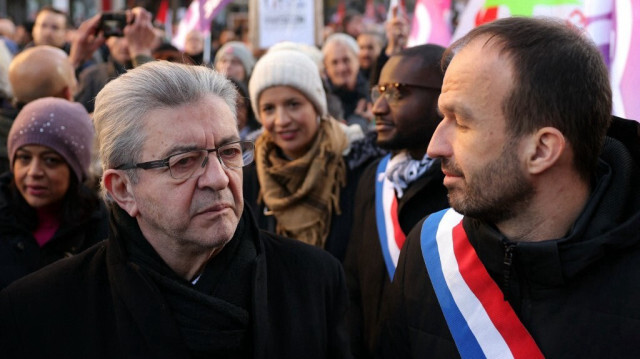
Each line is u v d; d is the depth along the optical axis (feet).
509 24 4.39
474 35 4.50
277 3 17.26
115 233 5.00
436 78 7.51
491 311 4.71
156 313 4.66
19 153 7.41
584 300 4.30
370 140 9.59
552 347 4.35
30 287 5.01
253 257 5.13
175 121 4.65
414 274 5.33
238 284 4.98
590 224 4.29
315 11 17.20
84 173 7.70
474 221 4.87
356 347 7.59
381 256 7.58
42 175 7.35
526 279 4.53
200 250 4.88
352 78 18.13
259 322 4.87
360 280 7.87
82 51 12.52
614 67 7.43
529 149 4.28
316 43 17.24
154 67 4.84
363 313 7.76
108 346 4.75
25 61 9.98
